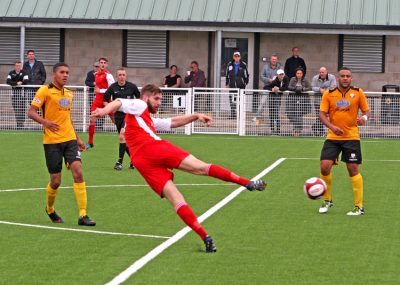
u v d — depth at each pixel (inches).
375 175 1056.2
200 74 1678.2
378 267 586.6
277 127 1510.8
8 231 697.6
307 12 1744.6
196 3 1775.3
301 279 554.3
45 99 729.6
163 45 1822.1
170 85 1689.2
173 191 621.0
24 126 1540.4
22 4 1786.4
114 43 1827.0
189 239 667.4
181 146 1349.7
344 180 1000.2
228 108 1524.4
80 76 1835.6
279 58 1801.2
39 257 606.5
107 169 1085.8
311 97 1493.6
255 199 861.8
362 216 776.9
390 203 852.0
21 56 1761.8
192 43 1814.7
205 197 872.3
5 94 1531.7
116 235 682.8
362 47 1790.1
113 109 624.7
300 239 673.6
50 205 732.0
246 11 1752.0
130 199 858.1
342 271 575.5
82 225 722.8
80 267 577.9
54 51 1835.6
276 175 1039.0
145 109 630.5
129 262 591.5
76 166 726.5
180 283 540.7
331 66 1795.0
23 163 1130.0
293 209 807.7
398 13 1737.2
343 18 1729.8
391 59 1788.9
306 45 1795.0
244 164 1139.9
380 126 1487.5
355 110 789.9
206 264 588.4
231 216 767.1
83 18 1758.1
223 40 1811.0
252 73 1807.3
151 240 665.0
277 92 1501.0
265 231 703.1
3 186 938.7
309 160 1187.9
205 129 1534.2
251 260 602.2
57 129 723.4
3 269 572.7
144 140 625.3
